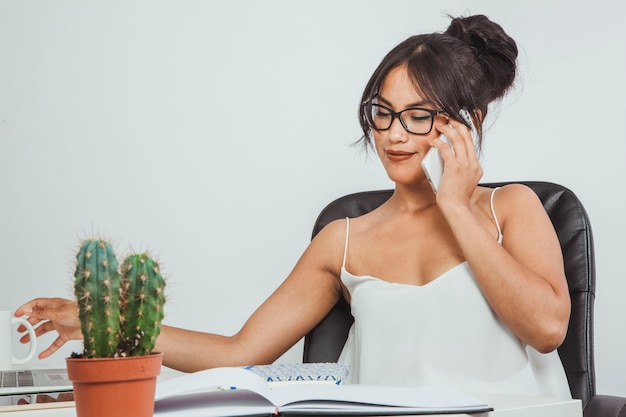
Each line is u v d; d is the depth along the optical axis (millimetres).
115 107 2633
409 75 1557
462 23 1710
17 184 2613
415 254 1652
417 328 1575
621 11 2551
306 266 1781
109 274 759
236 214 2639
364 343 1631
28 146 2621
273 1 2654
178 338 1642
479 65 1654
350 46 2664
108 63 2639
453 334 1551
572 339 1639
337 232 1767
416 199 1695
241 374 946
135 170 2631
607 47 2564
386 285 1633
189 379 950
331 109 2654
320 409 900
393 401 935
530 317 1443
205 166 2639
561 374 1609
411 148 1562
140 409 773
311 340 1810
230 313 2629
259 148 2646
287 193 2646
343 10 2664
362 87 2660
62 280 2607
